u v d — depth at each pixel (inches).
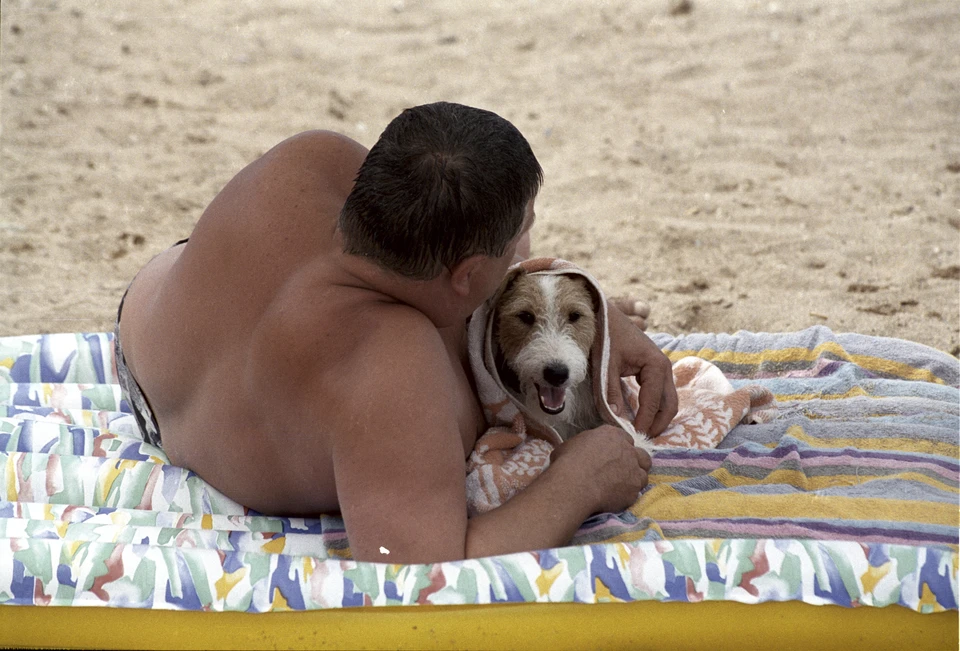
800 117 424.2
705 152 396.5
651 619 130.3
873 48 486.6
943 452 168.9
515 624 129.2
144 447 170.2
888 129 409.7
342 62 482.3
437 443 128.7
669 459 168.2
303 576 129.3
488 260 133.6
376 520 127.0
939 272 305.7
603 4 556.1
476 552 131.3
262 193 145.1
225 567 130.5
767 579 130.8
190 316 146.8
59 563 130.0
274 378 134.8
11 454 161.0
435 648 129.5
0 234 324.2
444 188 124.5
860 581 130.1
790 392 193.3
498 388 164.2
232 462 148.1
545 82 464.8
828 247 323.9
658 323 283.3
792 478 162.4
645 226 341.1
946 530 142.1
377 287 135.4
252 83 452.4
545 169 385.1
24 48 471.5
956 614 130.5
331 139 152.2
